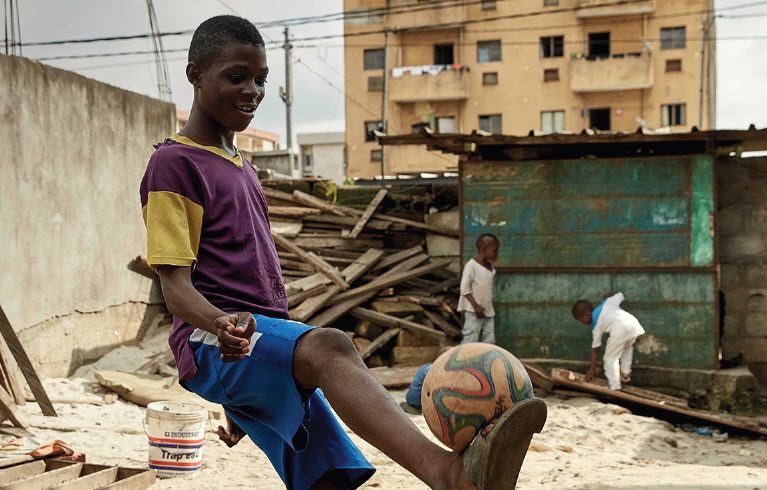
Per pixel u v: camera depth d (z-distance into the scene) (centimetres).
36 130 823
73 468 479
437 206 1345
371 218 1333
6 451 546
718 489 521
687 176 984
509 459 178
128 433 661
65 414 702
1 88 765
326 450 261
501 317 1034
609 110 3734
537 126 3772
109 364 923
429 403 199
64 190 875
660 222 991
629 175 1001
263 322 219
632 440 777
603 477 576
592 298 1009
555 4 3738
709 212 979
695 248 981
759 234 1054
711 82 3709
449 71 3741
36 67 830
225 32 243
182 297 222
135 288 1039
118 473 488
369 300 1209
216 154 250
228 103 244
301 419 214
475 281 1004
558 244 1022
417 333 1155
